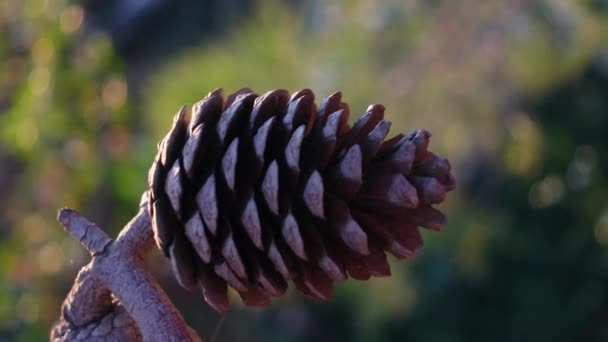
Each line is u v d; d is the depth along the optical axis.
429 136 0.35
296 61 1.10
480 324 1.51
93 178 0.97
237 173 0.34
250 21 1.17
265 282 0.34
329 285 0.35
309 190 0.34
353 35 1.10
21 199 1.01
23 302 0.95
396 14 1.11
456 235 1.29
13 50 1.06
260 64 1.09
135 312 0.35
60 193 0.97
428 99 1.08
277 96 0.35
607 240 1.62
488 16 1.09
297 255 0.34
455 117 1.09
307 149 0.34
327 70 1.09
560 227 1.63
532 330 1.57
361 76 1.08
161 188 0.35
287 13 1.15
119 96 1.00
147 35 1.62
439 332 1.43
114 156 0.98
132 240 0.36
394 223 0.35
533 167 1.44
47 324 0.94
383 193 0.34
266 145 0.34
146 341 0.35
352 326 1.37
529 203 1.58
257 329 1.25
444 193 0.34
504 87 1.13
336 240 0.35
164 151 0.35
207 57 1.12
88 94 0.99
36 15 1.01
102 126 0.99
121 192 0.98
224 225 0.34
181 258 0.34
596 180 1.61
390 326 1.41
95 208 0.98
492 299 1.53
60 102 0.98
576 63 1.14
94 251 0.36
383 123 0.34
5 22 1.06
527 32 1.10
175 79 1.08
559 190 1.60
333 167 0.34
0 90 1.08
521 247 1.57
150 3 1.61
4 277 0.95
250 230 0.34
